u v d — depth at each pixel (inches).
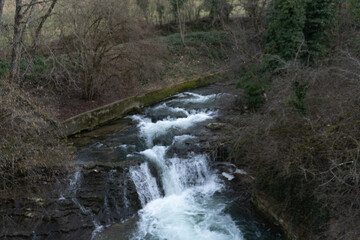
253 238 366.3
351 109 283.0
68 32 617.3
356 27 551.5
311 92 347.6
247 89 515.8
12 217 367.6
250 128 384.2
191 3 1077.8
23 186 389.7
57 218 375.6
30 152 380.5
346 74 334.6
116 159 475.5
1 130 368.8
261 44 673.6
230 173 474.0
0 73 584.1
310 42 527.8
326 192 301.0
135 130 590.9
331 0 520.4
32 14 534.9
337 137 272.2
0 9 462.6
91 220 388.2
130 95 737.0
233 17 1082.1
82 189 409.1
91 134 573.9
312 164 297.9
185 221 399.5
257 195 405.4
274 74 496.7
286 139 335.6
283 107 345.1
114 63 714.2
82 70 653.3
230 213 410.9
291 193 349.1
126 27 671.1
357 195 267.7
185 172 477.4
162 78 854.5
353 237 268.1
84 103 670.5
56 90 681.0
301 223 334.0
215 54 981.8
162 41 917.8
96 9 606.9
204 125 588.7
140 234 378.6
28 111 415.2
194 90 823.7
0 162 359.6
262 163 384.5
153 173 459.5
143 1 898.7
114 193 418.6
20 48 505.0
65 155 423.2
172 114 660.1
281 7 517.3
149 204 439.2
